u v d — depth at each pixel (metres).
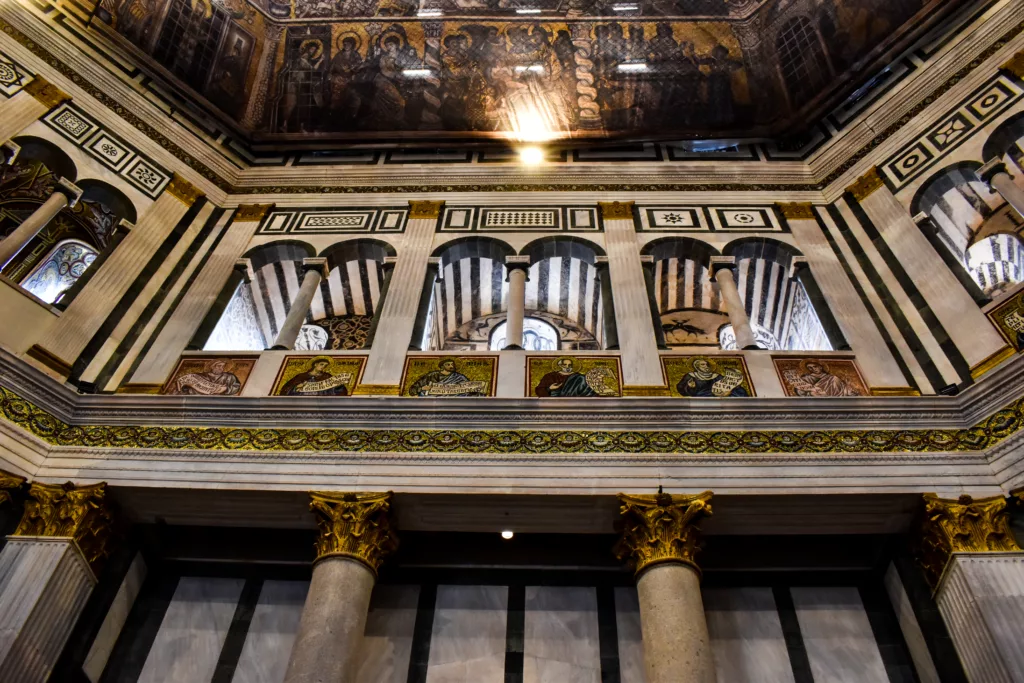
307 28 14.15
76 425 8.97
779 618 8.23
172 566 8.78
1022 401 8.44
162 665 7.93
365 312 13.77
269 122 13.73
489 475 8.44
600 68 14.02
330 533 7.97
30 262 11.86
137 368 9.91
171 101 13.09
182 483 8.38
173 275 11.30
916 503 8.22
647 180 13.23
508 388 9.62
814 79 13.38
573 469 8.49
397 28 14.27
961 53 12.23
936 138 11.75
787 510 8.33
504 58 14.14
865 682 7.68
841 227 11.90
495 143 13.87
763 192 12.86
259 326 13.27
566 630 8.12
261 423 9.02
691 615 7.30
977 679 7.04
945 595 7.64
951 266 10.33
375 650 7.97
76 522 7.94
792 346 12.34
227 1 13.66
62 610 7.54
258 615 8.34
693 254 11.99
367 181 13.35
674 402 9.02
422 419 9.00
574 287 13.30
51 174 11.58
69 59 12.19
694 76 13.88
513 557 8.65
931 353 9.66
